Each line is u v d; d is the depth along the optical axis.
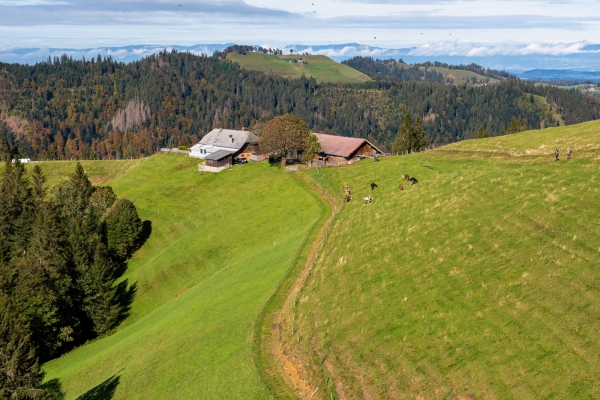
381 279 47.41
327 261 56.59
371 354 38.00
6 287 69.50
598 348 31.17
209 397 40.44
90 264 80.31
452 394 31.95
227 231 90.44
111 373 54.50
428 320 39.12
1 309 54.25
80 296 75.12
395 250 51.97
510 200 53.25
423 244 50.88
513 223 48.06
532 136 85.31
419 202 62.53
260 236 84.31
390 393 33.91
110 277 78.56
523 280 39.47
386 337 38.91
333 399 35.34
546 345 32.81
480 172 67.62
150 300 80.00
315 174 101.31
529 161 70.50
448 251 47.59
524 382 30.78
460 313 38.59
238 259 79.00
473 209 54.59
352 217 67.81
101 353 63.41
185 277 81.94
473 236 48.66
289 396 37.59
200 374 44.22
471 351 34.53
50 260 74.06
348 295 46.75
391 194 71.56
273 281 58.22
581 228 42.78
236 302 57.03
